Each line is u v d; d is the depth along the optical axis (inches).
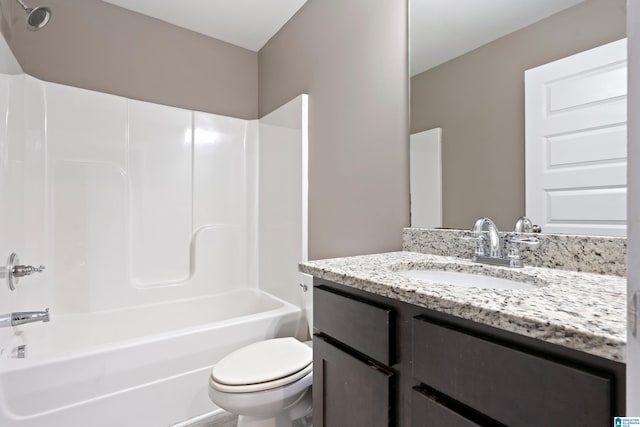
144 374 55.2
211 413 61.7
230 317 90.3
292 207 79.3
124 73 81.5
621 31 32.0
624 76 31.8
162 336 57.5
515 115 40.9
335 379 35.4
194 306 86.4
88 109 74.5
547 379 18.6
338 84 66.9
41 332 64.6
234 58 98.8
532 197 39.1
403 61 54.1
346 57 64.9
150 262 82.9
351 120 63.5
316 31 73.9
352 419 32.8
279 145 85.2
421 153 51.8
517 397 19.9
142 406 54.9
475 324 22.8
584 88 34.6
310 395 50.5
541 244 37.4
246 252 97.4
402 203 54.2
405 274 41.4
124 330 76.7
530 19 39.6
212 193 92.4
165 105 86.1
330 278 35.7
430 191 50.6
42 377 47.2
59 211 70.9
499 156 42.5
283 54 87.6
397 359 28.6
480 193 44.6
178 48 89.4
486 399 21.4
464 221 46.5
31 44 70.2
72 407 49.1
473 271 38.9
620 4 32.1
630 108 11.6
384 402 28.8
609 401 16.5
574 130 35.4
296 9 80.9
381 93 57.4
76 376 49.6
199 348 60.5
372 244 59.1
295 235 77.9
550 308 20.9
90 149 74.6
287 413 48.8
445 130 48.8
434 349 24.8
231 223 95.3
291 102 79.8
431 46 50.5
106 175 76.6
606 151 32.8
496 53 43.0
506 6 42.2
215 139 92.9
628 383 12.2
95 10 78.0
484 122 44.2
